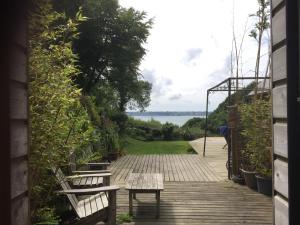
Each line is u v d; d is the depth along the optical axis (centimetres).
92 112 1053
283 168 217
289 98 202
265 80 788
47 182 363
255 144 664
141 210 554
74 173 500
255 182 693
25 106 218
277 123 229
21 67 210
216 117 2238
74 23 386
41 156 326
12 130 190
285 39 207
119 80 1827
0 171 180
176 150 1542
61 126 346
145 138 2102
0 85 181
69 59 376
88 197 480
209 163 1068
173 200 614
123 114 1792
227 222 491
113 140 1209
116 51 1764
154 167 1006
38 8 313
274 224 237
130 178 597
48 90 334
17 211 199
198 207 570
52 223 339
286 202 215
